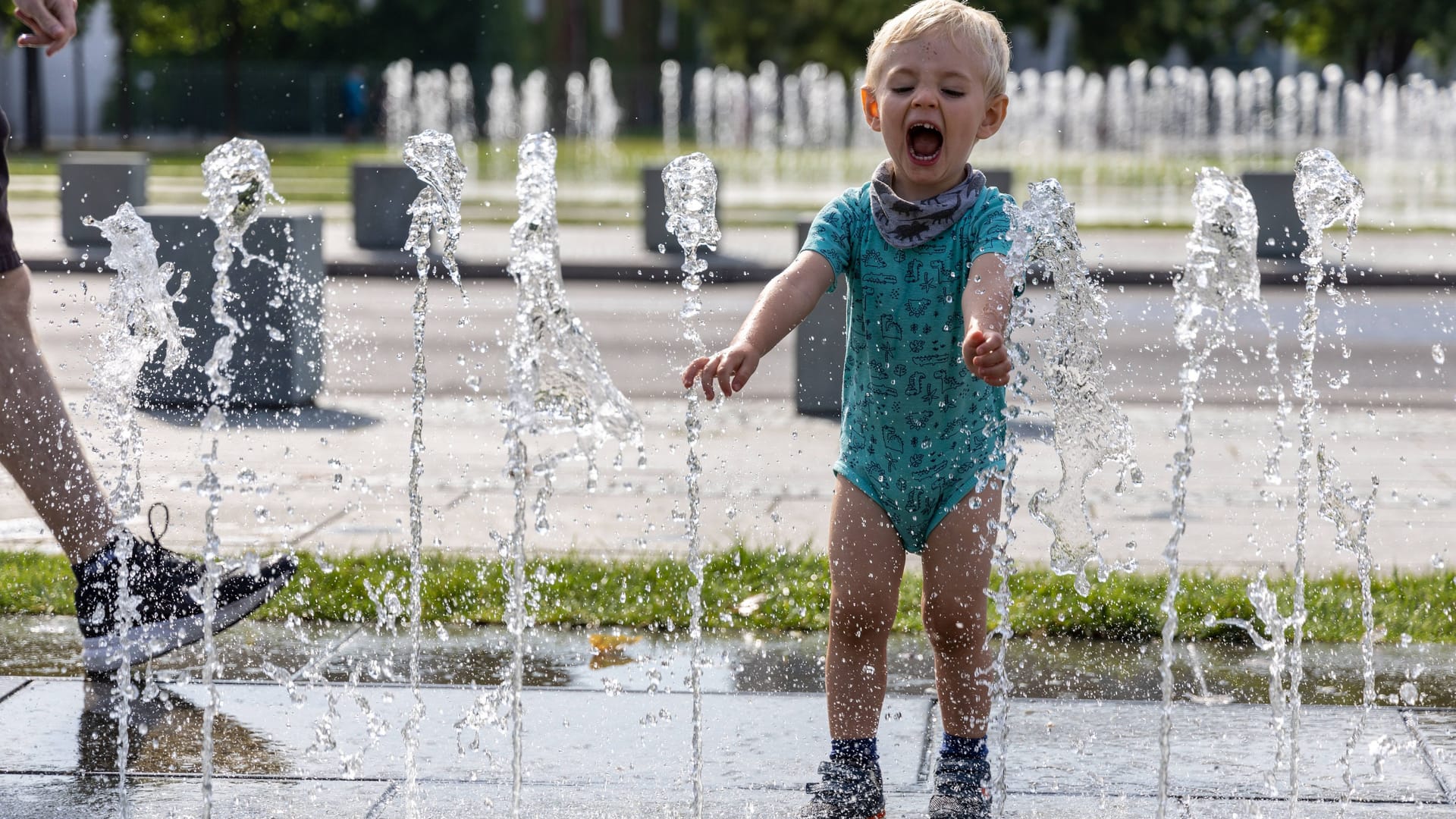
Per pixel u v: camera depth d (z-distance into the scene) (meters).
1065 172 37.97
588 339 4.18
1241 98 50.34
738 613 6.49
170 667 5.74
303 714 5.25
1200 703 5.40
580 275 20.80
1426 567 7.20
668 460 9.91
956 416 4.65
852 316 4.77
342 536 7.71
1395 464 9.75
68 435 5.57
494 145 54.50
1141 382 13.11
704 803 4.48
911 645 6.06
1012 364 4.32
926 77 4.55
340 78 65.31
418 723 5.17
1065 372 4.76
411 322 16.61
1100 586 6.60
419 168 4.93
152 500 8.31
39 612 6.49
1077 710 5.33
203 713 5.24
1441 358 7.15
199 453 9.64
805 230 13.20
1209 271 4.24
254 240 11.48
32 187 34.38
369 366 13.75
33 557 7.21
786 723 5.20
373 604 6.55
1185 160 41.84
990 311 4.29
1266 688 5.57
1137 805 4.46
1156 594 6.54
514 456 4.21
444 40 75.06
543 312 4.14
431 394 12.45
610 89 75.50
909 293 4.62
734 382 4.38
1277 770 4.75
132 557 5.61
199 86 64.56
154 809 4.41
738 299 19.11
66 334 14.23
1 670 5.70
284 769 4.74
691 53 87.94
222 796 4.51
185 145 58.16
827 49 65.69
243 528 7.84
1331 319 17.16
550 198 4.11
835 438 10.80
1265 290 19.42
